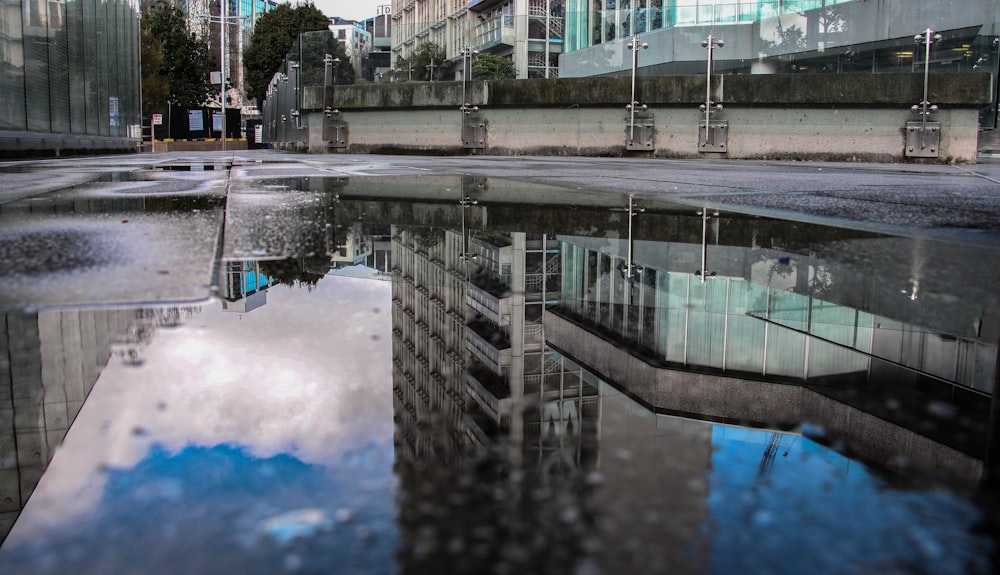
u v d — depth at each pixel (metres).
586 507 0.55
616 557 0.49
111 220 2.61
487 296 1.61
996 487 0.61
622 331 1.30
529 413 0.80
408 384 0.92
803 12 9.72
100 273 1.60
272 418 0.77
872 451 0.70
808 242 2.28
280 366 1.01
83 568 0.49
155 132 42.25
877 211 2.90
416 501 0.56
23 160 10.03
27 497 0.59
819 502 0.57
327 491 0.58
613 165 7.83
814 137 9.91
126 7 22.28
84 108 16.50
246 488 0.60
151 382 0.92
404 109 12.33
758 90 9.98
